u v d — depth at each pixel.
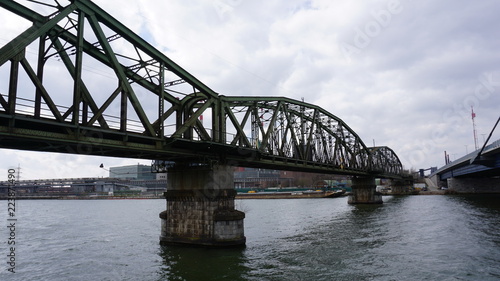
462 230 36.97
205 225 29.83
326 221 51.56
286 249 29.22
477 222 43.22
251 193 159.00
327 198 138.50
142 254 28.62
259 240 34.31
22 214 82.44
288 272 21.89
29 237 41.91
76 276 23.25
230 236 29.81
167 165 33.16
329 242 32.62
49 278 23.14
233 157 33.34
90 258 28.62
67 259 28.70
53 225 55.28
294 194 151.25
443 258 24.61
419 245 29.69
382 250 28.14
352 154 76.81
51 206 124.56
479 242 29.84
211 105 31.20
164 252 28.70
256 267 23.20
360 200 89.12
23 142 18.83
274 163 40.31
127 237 39.75
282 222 51.75
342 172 67.25
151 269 23.58
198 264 24.25
